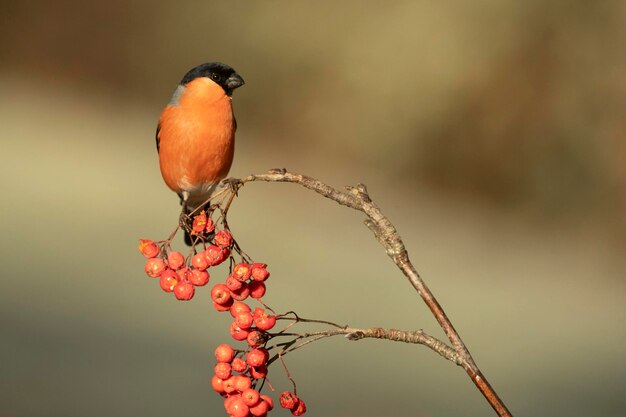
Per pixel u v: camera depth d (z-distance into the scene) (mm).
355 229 16453
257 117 19719
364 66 18812
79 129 20625
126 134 20922
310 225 16469
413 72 18344
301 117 19188
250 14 20328
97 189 16594
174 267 3742
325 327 11180
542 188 17406
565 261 16094
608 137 17016
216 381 3562
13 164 17266
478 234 16812
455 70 18031
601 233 16750
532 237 17000
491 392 3186
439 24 18266
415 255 15094
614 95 17078
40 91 22531
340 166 18859
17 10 23500
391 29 18547
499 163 17750
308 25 19438
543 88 17625
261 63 19906
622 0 17078
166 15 22469
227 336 10945
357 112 18812
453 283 13758
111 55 22891
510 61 17750
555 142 17438
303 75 19438
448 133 18094
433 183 18141
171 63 22406
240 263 3580
